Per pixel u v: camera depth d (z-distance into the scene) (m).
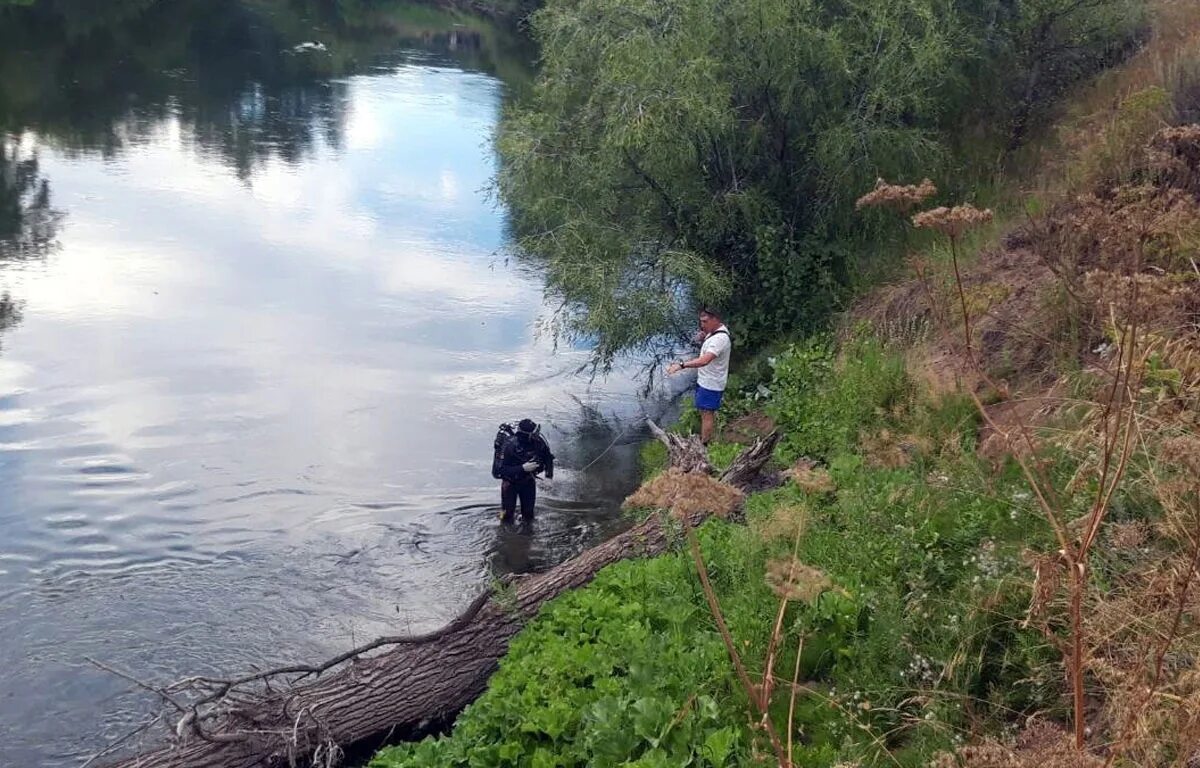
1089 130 10.80
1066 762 3.23
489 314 17.41
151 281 17.95
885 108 12.62
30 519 9.98
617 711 5.68
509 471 10.17
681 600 6.89
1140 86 11.13
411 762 5.88
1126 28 14.27
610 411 13.63
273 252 20.17
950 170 13.34
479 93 37.22
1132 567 4.82
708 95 12.64
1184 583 3.75
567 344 16.08
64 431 12.05
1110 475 5.30
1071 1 13.83
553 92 14.20
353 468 11.53
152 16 47.34
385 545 9.86
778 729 5.40
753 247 13.56
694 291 13.38
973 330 9.14
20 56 36.84
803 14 13.00
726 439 11.47
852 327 11.73
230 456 11.67
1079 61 14.27
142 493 10.66
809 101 12.99
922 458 7.54
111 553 9.48
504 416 13.32
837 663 5.75
